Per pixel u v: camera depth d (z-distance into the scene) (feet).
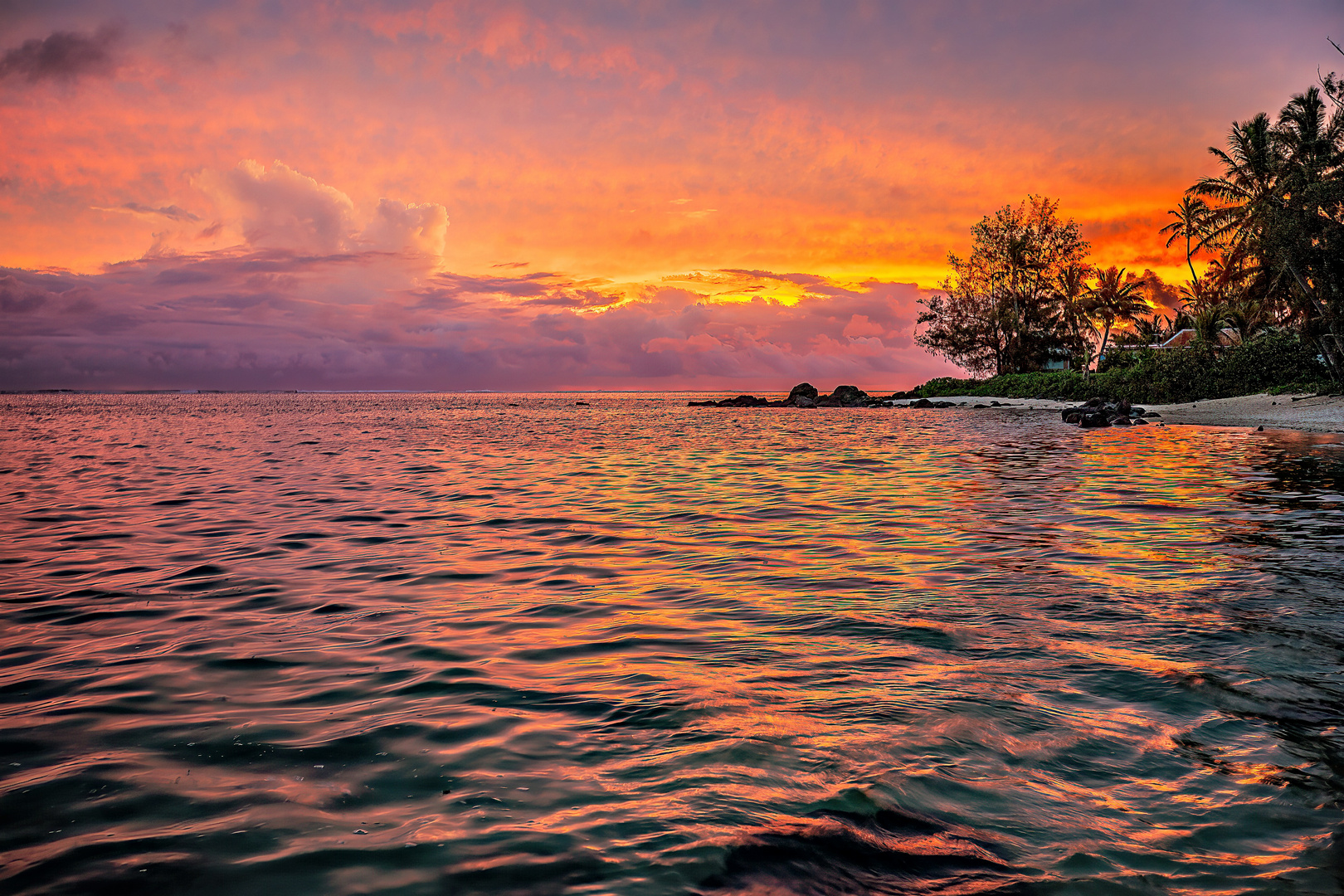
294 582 27.12
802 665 17.57
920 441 104.63
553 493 53.42
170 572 28.81
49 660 18.28
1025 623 20.75
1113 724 13.93
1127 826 10.57
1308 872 9.50
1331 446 81.35
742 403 327.88
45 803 11.24
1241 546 31.19
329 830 10.46
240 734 13.75
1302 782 11.76
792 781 11.76
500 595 25.07
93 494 53.72
